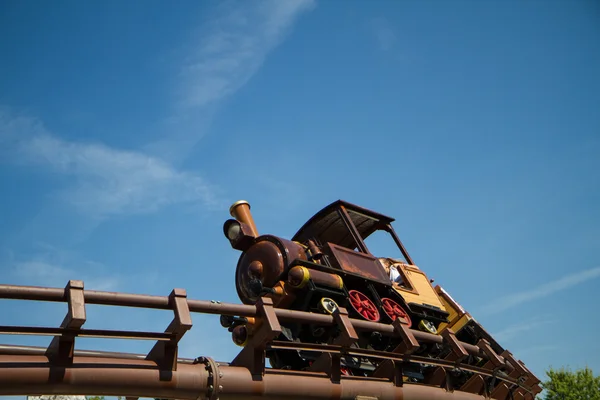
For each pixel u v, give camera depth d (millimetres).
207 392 7891
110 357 7887
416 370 12766
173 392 7621
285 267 11477
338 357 9547
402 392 10484
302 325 11281
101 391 7137
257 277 11734
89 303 7027
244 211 13359
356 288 12812
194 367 7922
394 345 12805
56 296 6816
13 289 6547
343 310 9758
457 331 15578
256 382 8391
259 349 8562
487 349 13438
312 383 9078
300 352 10484
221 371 8078
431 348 13328
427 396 11086
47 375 6719
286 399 8773
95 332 6984
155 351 7816
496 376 13523
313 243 13031
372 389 9953
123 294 7270
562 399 33281
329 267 11875
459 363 12078
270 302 8711
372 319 12164
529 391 15062
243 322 9977
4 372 6512
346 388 9516
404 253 15320
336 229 14945
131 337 7270
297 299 11406
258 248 12031
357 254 12953
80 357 7188
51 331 6699
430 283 15117
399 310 13031
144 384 7375
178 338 7555
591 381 33031
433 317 13906
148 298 7473
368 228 15539
